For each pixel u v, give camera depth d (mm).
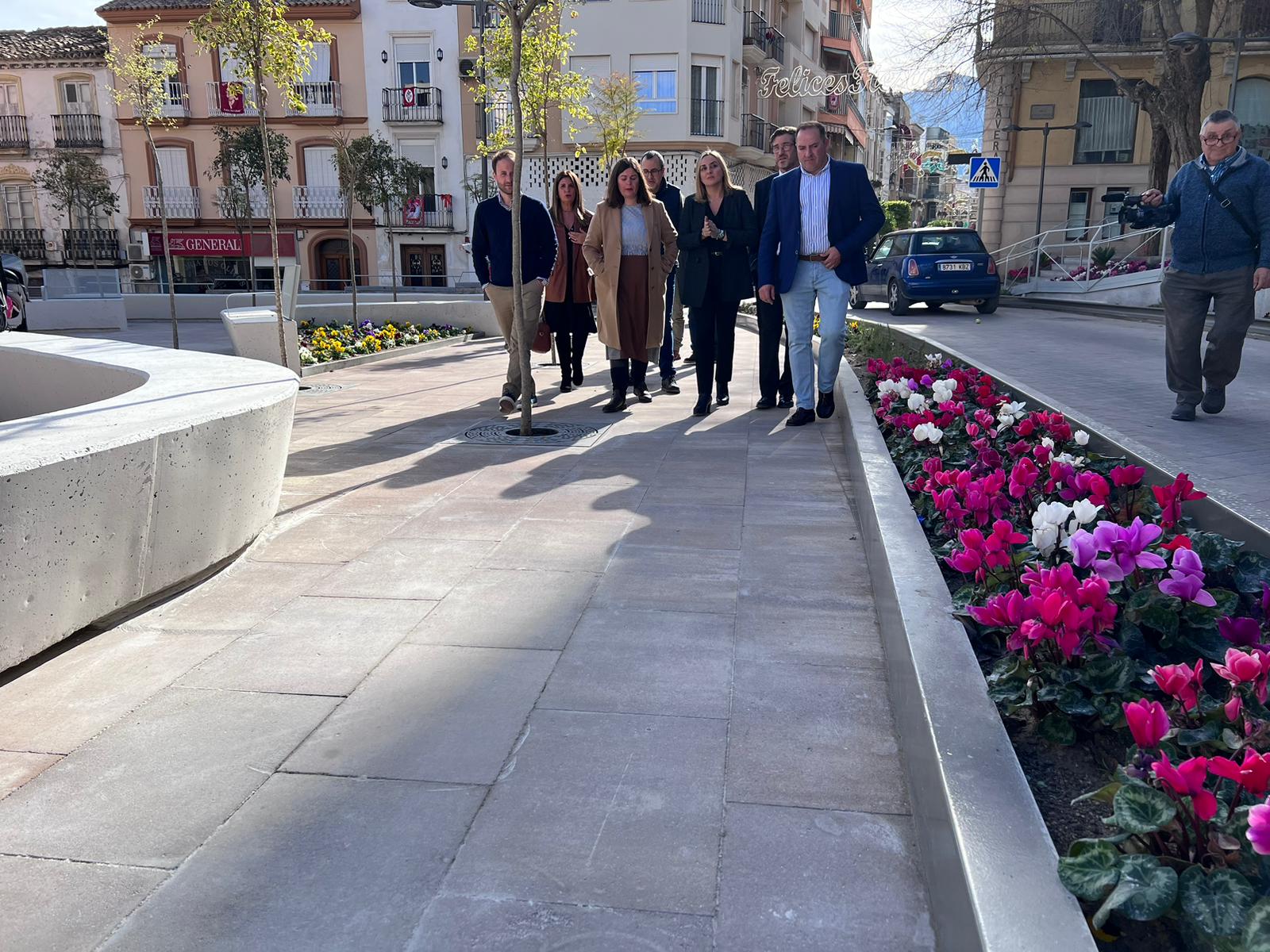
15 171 39344
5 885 1981
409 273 38438
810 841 2070
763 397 7430
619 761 2400
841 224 6316
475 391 9117
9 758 2482
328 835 2127
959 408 4602
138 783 2352
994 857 1512
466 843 2090
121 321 22297
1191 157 19875
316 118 36781
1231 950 1299
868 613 3303
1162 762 1474
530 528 4391
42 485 2916
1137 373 8664
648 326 7348
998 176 24438
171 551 3572
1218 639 2279
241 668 2990
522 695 2760
